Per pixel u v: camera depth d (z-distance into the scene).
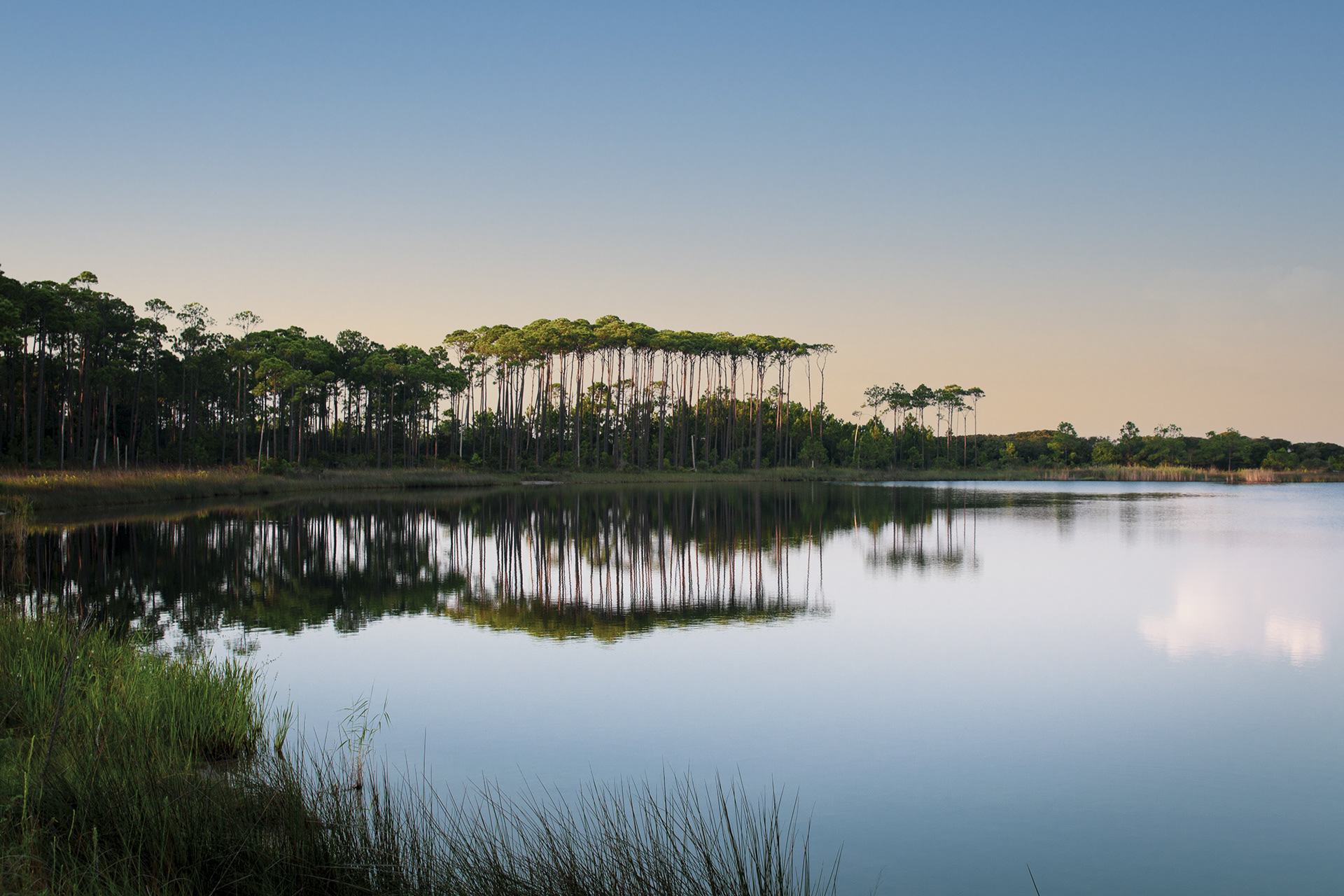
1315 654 13.27
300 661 12.37
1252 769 8.55
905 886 6.08
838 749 8.97
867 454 116.88
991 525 35.84
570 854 5.19
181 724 7.48
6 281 51.44
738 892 4.97
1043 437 160.50
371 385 86.94
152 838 5.01
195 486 45.94
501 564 22.84
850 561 24.12
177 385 77.62
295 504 43.19
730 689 11.15
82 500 38.34
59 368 69.19
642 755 8.70
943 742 9.23
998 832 7.04
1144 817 7.39
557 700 10.54
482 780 7.84
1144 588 19.58
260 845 5.14
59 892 4.26
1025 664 12.59
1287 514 43.62
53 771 5.74
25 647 9.16
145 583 18.72
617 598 17.88
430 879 4.98
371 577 20.34
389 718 9.76
